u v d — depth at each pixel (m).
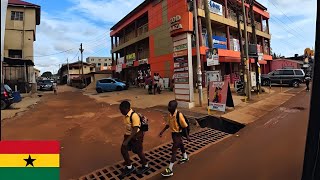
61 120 11.06
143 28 28.89
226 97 11.12
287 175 4.73
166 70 24.02
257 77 18.58
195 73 21.95
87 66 65.62
